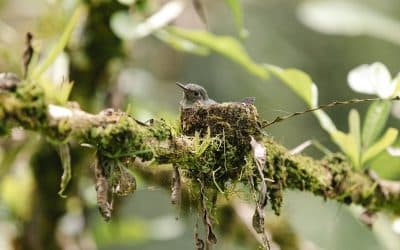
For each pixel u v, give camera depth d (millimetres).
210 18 6879
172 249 6879
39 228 4879
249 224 4887
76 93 4840
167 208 6891
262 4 7215
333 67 7152
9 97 4422
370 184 4645
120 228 4988
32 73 4484
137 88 5051
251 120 4531
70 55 4824
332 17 5297
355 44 7133
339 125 7102
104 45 4832
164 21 4809
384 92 4660
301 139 6570
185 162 4504
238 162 4527
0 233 4902
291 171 4598
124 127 4469
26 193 4887
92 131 4457
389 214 4758
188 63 6898
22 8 5883
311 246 4969
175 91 6855
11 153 4863
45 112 4434
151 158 4488
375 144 4645
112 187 4480
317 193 4633
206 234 4527
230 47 4785
